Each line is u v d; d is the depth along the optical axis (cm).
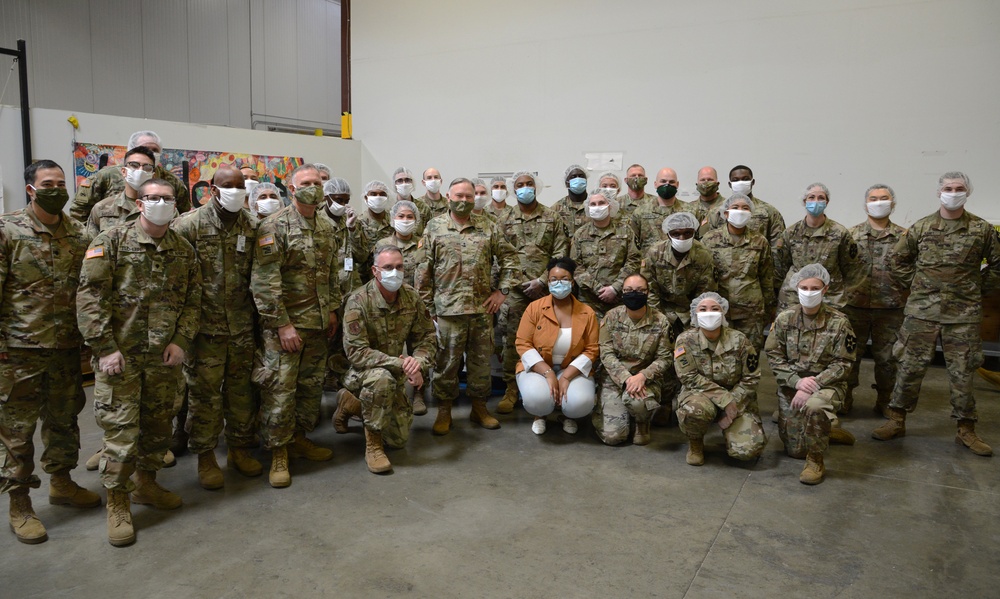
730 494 327
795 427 371
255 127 1043
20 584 241
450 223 414
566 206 512
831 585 246
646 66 716
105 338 265
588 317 411
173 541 274
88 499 304
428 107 855
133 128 607
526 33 780
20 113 519
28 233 269
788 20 645
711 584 246
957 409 388
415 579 247
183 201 441
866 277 446
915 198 615
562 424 429
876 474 352
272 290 320
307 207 341
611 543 276
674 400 488
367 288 365
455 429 421
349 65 921
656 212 520
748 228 431
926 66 598
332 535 280
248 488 328
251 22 1027
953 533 288
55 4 791
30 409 272
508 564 258
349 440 400
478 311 409
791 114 653
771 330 383
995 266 379
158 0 898
